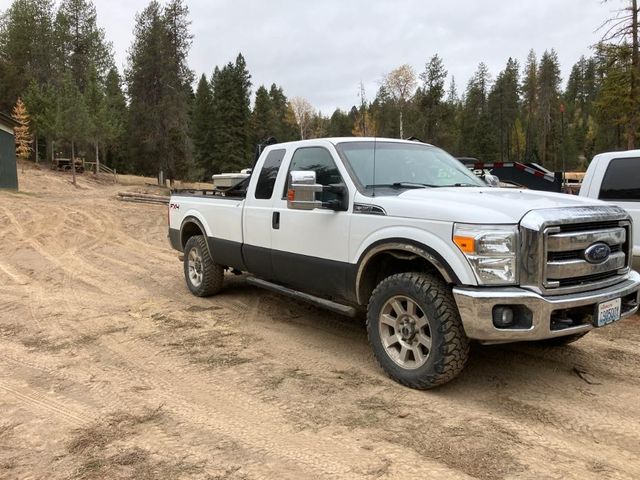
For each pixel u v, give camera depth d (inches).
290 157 211.3
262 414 144.3
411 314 158.6
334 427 136.5
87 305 264.2
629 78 880.9
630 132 940.6
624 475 114.7
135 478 114.1
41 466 119.3
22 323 233.0
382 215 165.5
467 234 142.9
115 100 2288.4
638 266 231.6
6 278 333.4
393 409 146.2
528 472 115.5
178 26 1918.1
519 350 193.0
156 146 1905.8
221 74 2529.5
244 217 231.1
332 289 187.8
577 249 147.0
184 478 114.0
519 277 141.4
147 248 475.5
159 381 167.5
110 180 1784.0
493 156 2758.4
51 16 2536.9
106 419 141.8
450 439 129.8
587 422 138.9
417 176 193.8
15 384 165.9
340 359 185.8
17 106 2079.2
